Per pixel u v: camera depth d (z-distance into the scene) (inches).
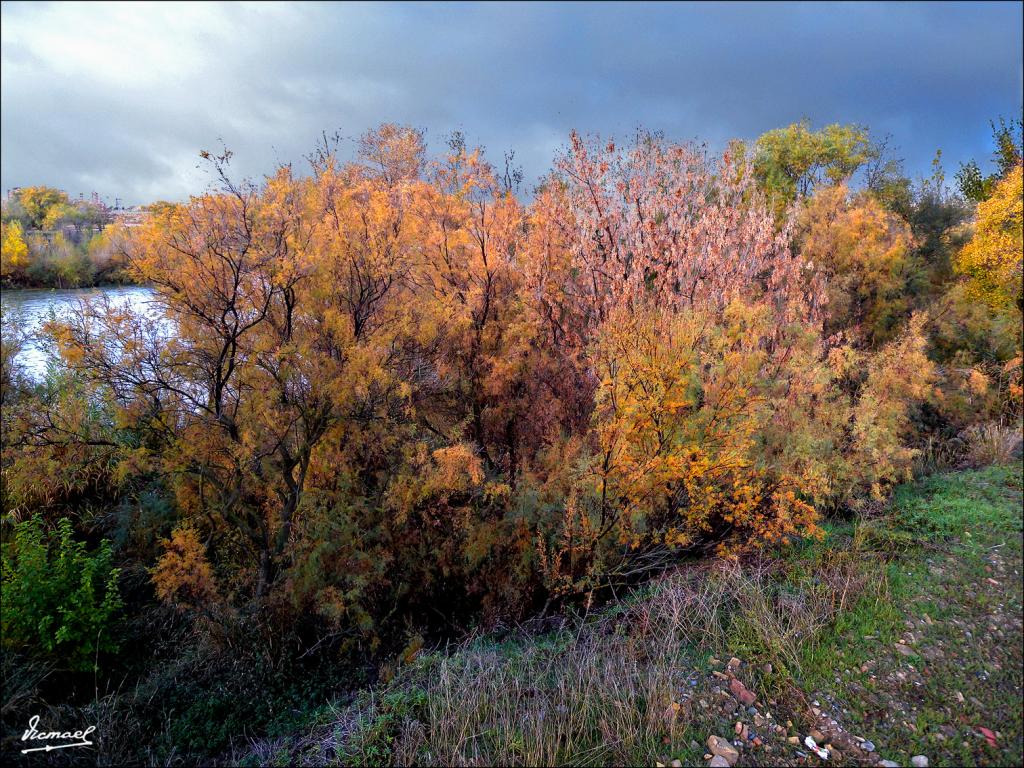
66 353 174.2
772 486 201.8
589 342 231.5
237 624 197.3
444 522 214.2
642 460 183.9
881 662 143.8
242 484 201.8
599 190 244.1
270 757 148.8
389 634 207.5
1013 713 125.8
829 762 117.6
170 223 183.3
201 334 193.5
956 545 194.4
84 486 247.4
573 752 124.0
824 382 219.1
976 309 358.3
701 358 196.1
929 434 307.4
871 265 364.5
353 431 207.3
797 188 632.4
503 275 249.8
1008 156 448.5
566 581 192.4
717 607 168.1
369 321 219.3
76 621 185.6
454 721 131.5
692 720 130.1
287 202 197.8
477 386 241.4
